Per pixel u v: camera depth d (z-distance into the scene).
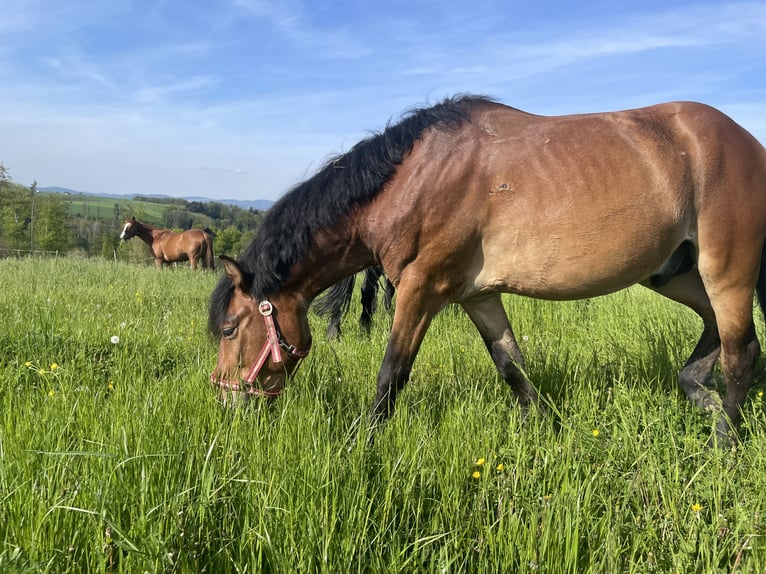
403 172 3.25
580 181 3.11
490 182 3.17
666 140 3.17
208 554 1.93
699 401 3.64
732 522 2.34
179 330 5.55
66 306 6.25
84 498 2.00
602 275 3.20
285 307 3.50
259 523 1.99
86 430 2.66
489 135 3.25
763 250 3.25
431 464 2.63
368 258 3.52
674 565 2.02
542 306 7.35
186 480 2.21
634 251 3.15
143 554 1.75
